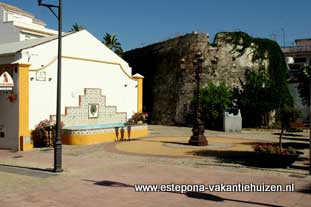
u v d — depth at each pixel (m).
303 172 11.52
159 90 36.16
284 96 31.22
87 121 21.53
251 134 25.47
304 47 53.62
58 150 11.77
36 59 18.66
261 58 31.89
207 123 30.34
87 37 21.69
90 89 21.75
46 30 32.56
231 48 32.25
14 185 9.95
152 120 36.16
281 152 12.41
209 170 11.88
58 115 11.87
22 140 17.14
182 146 18.33
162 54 36.34
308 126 29.17
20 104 17.16
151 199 8.39
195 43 32.81
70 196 8.73
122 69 24.31
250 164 12.96
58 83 11.92
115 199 8.42
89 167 12.62
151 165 12.91
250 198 8.41
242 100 30.38
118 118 23.94
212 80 32.06
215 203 8.00
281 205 7.83
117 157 14.89
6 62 19.23
